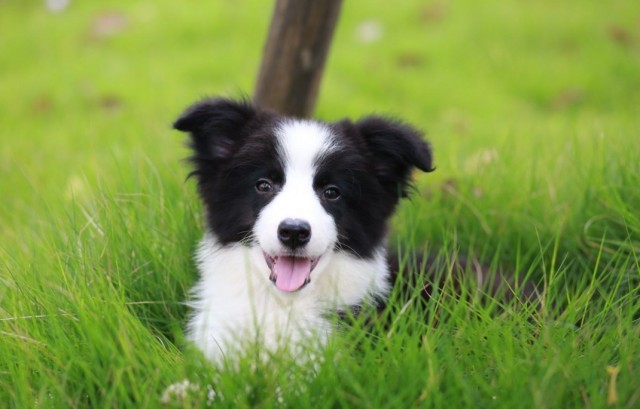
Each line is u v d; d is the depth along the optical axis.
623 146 5.04
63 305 3.52
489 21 10.78
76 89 9.09
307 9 4.88
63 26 10.74
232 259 3.72
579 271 4.32
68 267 3.91
